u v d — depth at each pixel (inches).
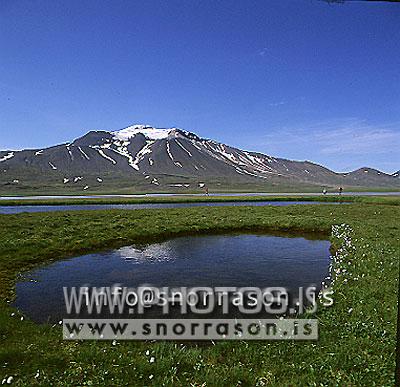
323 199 3622.0
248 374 351.9
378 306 516.1
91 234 1138.7
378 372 337.7
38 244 970.7
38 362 370.0
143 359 376.8
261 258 951.6
